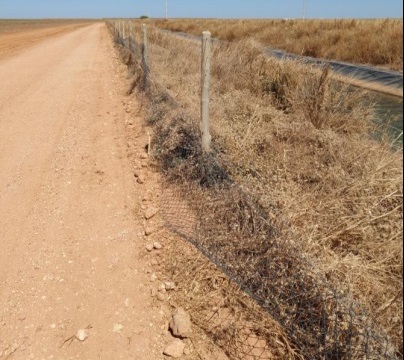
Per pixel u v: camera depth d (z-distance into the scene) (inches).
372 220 96.2
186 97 208.2
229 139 145.5
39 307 93.1
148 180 154.9
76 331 86.2
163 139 175.8
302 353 72.2
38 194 149.3
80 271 105.3
